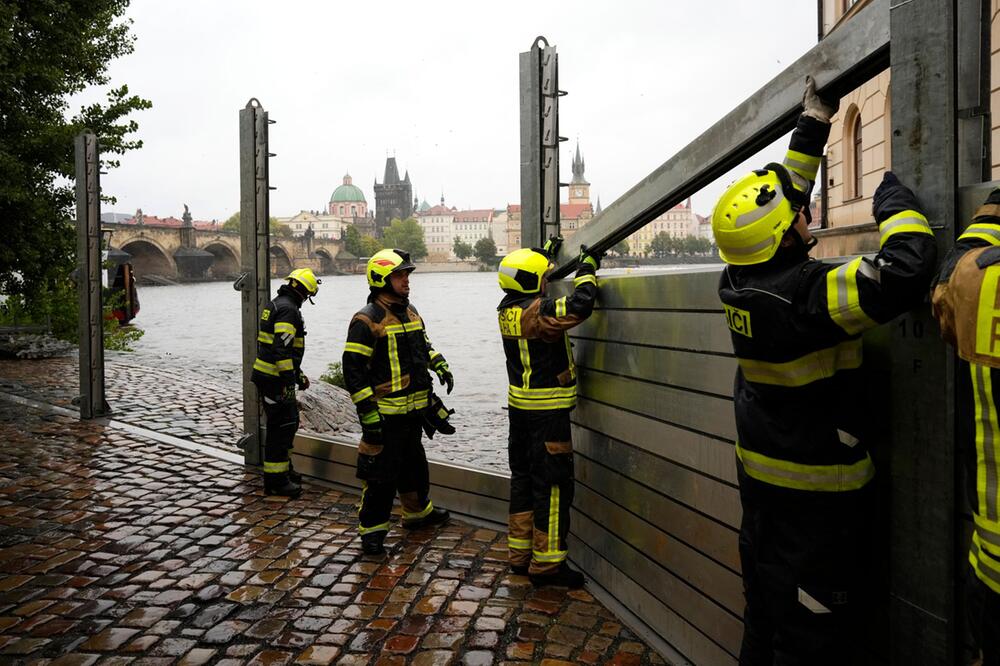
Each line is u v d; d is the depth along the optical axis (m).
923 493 1.97
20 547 4.85
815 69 2.36
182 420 9.20
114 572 4.43
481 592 4.09
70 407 9.94
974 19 1.90
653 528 3.48
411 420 4.89
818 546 2.10
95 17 17.73
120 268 23.66
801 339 2.03
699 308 2.99
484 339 27.59
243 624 3.76
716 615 3.01
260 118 6.61
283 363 5.78
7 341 15.95
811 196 2.32
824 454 2.09
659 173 3.38
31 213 16.47
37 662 3.39
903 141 2.00
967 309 1.55
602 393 3.92
